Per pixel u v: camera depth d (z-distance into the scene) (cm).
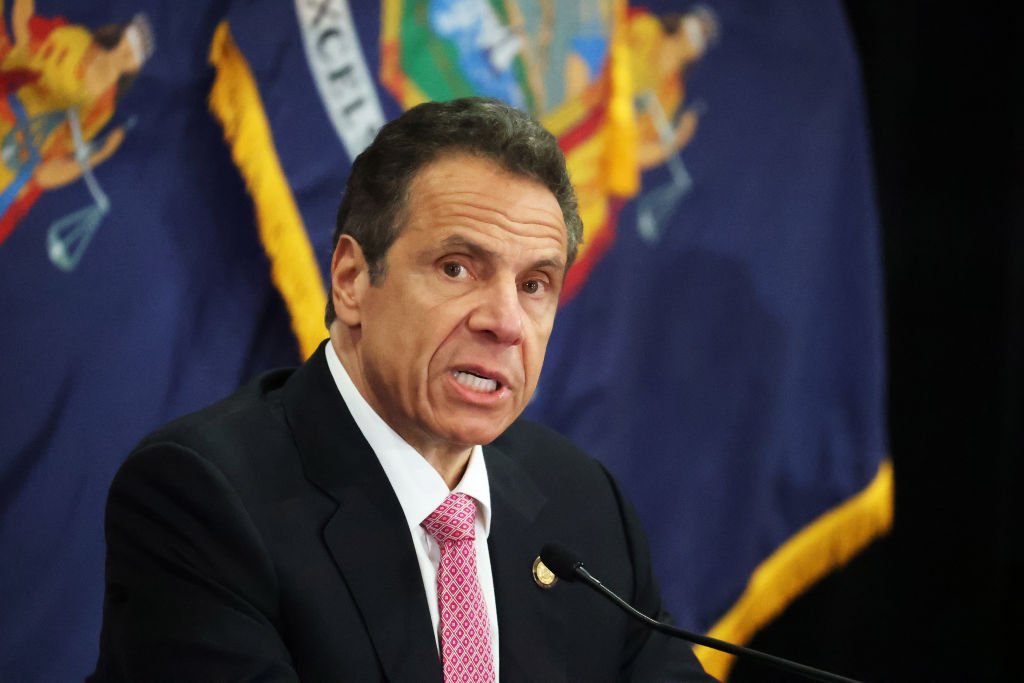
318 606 545
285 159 886
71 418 820
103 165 834
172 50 857
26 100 803
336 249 586
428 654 554
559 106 1016
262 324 895
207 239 874
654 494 1083
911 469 1342
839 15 1210
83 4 823
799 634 1297
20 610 804
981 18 1330
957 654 1347
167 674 527
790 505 1166
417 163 552
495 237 540
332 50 911
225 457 570
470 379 554
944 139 1330
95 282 830
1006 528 1355
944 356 1341
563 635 612
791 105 1162
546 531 639
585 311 1034
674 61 1098
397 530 572
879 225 1314
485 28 980
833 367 1190
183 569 541
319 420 590
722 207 1117
